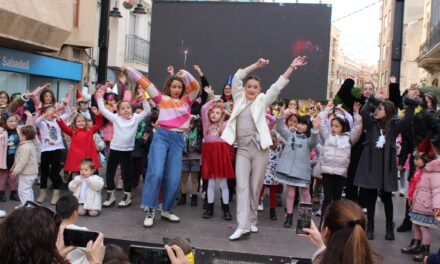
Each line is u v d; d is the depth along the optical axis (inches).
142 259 115.3
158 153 258.1
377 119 257.8
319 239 121.6
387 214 261.0
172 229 255.8
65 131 304.7
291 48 474.6
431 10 928.3
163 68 493.4
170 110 261.6
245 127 245.9
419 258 228.2
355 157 285.0
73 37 622.2
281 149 297.4
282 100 480.4
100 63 435.2
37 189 340.8
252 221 258.4
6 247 91.8
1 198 301.7
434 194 218.1
